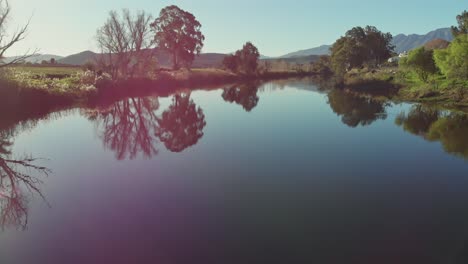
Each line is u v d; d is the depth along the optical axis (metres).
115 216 9.45
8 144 18.14
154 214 9.54
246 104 35.88
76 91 33.81
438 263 6.90
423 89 34.22
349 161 14.48
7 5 22.45
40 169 13.91
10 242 8.07
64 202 10.54
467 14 50.91
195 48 77.06
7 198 10.92
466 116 23.70
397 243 7.73
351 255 7.25
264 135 20.09
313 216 9.27
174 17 72.56
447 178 12.14
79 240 8.14
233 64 89.94
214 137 19.77
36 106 26.89
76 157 15.77
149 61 52.25
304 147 17.03
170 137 20.22
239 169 13.64
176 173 13.27
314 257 7.19
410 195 10.68
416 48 37.47
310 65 139.00
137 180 12.49
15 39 22.81
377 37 92.19
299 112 29.69
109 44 44.31
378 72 64.75
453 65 30.23
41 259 7.32
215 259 7.19
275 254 7.35
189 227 8.70
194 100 39.69
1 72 23.81
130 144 18.44
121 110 31.02
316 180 12.19
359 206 9.90
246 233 8.33
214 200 10.51
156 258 7.27
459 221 8.81
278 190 11.30
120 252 7.55
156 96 43.41
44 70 52.25
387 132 20.33
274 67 121.69
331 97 42.12
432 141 17.66
